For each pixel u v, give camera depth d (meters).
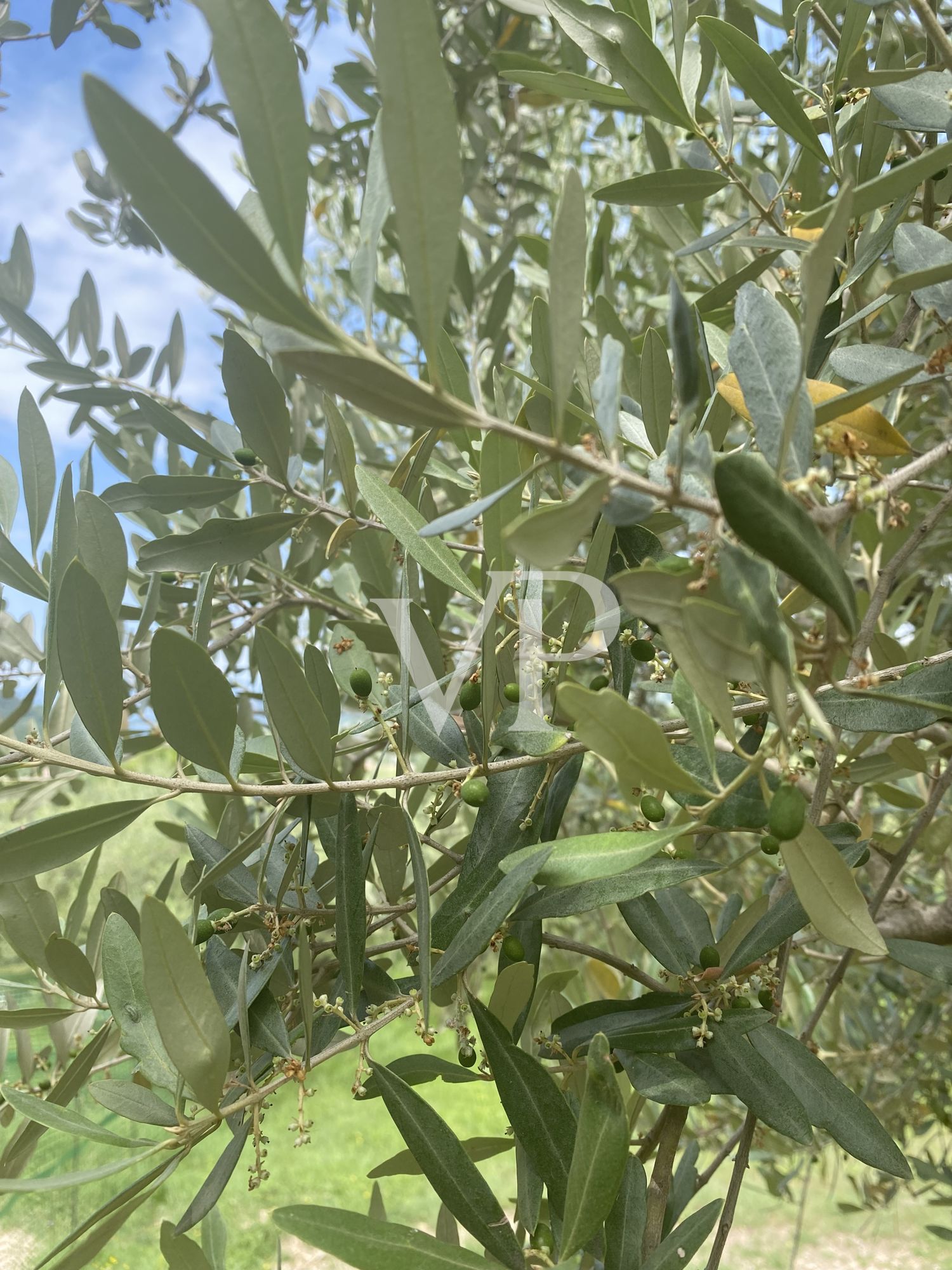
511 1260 0.25
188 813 0.64
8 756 0.32
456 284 0.70
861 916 0.23
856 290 0.40
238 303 0.17
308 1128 0.27
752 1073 0.29
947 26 0.46
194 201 0.16
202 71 0.72
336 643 0.40
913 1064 0.82
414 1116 0.27
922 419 0.73
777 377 0.22
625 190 0.37
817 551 0.18
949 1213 1.66
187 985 0.24
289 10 0.75
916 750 0.40
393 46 0.17
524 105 0.91
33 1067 0.50
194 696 0.25
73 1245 0.26
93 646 0.27
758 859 0.80
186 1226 0.26
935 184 0.39
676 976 0.32
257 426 0.42
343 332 0.19
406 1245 0.23
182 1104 0.26
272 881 0.36
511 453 0.26
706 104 0.60
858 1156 0.28
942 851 0.51
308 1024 0.28
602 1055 0.24
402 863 0.38
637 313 0.97
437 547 0.31
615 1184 0.23
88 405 0.60
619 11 0.34
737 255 0.56
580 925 1.30
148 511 0.61
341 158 0.84
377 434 0.98
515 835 0.32
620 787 0.28
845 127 0.40
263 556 0.56
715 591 0.21
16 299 0.56
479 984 0.38
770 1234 1.75
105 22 0.61
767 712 0.31
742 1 0.52
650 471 0.25
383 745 0.47
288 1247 1.77
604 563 0.30
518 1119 0.28
